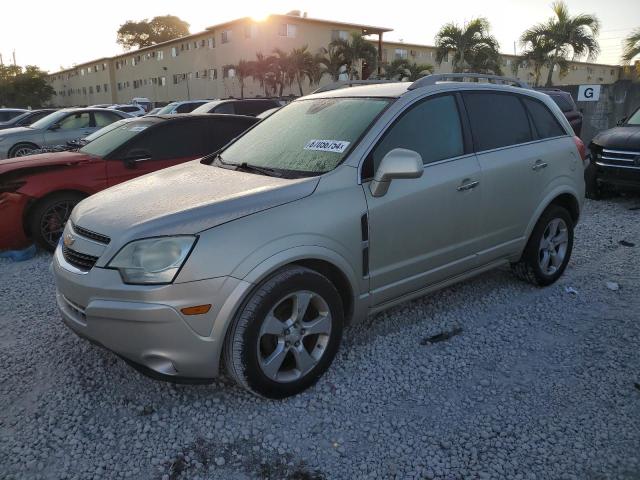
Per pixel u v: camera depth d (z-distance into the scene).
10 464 2.67
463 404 3.10
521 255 4.56
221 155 4.16
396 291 3.62
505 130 4.31
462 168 3.86
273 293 2.90
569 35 26.05
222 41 44.25
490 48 29.55
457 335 3.90
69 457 2.72
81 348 3.78
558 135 4.79
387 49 50.38
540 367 3.47
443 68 54.62
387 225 3.43
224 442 2.81
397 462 2.66
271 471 2.62
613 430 2.84
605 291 4.67
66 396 3.21
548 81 27.14
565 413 3.00
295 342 3.08
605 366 3.45
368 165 3.39
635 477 2.52
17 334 4.04
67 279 2.98
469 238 3.99
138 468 2.64
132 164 6.39
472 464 2.63
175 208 2.99
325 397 3.16
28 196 5.89
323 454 2.72
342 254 3.20
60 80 76.50
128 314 2.73
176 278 2.71
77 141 7.52
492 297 4.55
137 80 57.84
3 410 3.11
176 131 6.80
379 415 3.01
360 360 3.56
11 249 6.02
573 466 2.60
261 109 14.56
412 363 3.53
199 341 2.77
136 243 2.79
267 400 3.14
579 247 6.00
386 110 3.62
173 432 2.88
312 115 3.99
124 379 3.38
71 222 3.33
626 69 18.58
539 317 4.18
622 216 7.45
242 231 2.85
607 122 15.30
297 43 42.22
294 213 3.03
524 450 2.72
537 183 4.43
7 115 19.59
